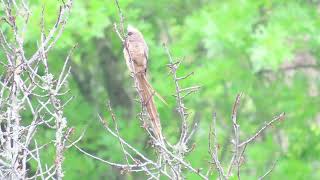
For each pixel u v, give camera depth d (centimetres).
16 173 933
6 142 952
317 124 1956
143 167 967
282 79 1947
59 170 937
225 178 918
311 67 1952
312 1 1861
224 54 1853
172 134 1747
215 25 1778
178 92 940
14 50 967
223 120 1884
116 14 1750
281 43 1680
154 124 940
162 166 961
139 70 1010
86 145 1886
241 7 1806
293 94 1930
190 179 1636
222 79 1847
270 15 1841
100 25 1712
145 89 996
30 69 939
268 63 1670
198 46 1930
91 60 1986
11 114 968
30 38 1570
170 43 2019
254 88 1928
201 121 1870
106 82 2003
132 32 1030
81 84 1991
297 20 1791
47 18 1582
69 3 970
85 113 1884
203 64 1906
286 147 1986
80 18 1700
